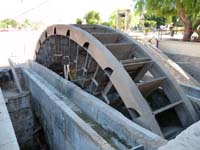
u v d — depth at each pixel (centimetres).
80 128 319
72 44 559
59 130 421
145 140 275
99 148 271
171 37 1221
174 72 738
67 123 370
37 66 674
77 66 555
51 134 491
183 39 947
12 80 746
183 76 711
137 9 980
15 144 263
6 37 1288
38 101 567
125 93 396
